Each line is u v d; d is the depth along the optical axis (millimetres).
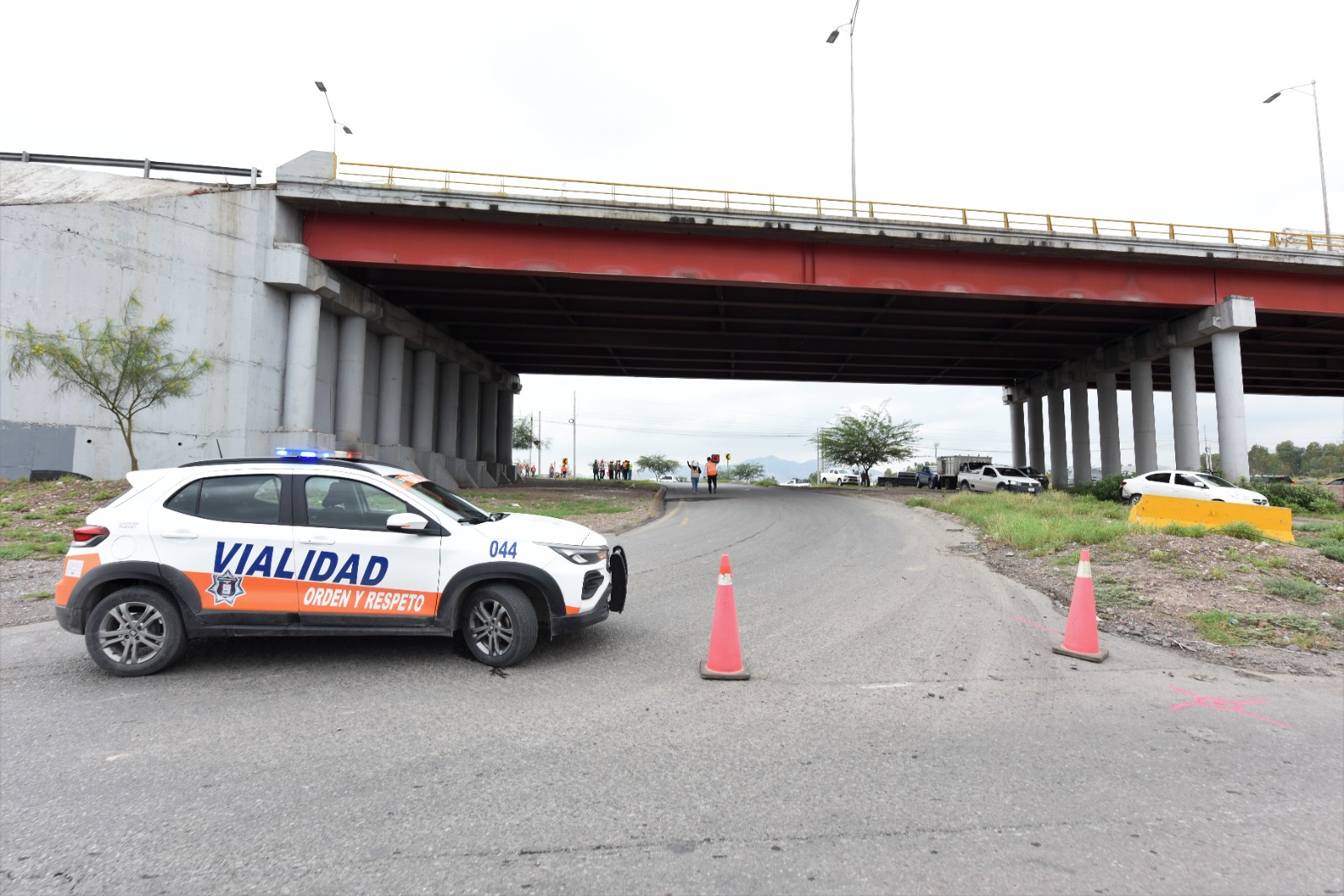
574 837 3152
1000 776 3848
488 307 32125
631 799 3525
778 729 4512
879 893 2729
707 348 40719
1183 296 29766
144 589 5473
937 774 3859
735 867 2920
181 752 4070
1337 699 5281
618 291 29516
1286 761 4105
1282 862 2992
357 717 4625
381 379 30984
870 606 8258
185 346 20828
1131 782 3793
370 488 5793
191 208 21203
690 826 3260
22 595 8516
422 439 34469
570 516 19344
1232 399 30047
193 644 6262
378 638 6465
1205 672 5930
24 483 18109
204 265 21391
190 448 20875
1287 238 29484
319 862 2924
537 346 42250
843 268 27266
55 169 22547
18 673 5562
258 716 4633
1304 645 6727
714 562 11656
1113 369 39906
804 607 8211
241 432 21781
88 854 2963
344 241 24641
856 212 26781
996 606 8266
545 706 4859
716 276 26547
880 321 34469
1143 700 5156
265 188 22875
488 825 3250
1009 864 2959
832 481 64312
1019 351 43125
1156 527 12703
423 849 3035
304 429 23453
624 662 5934
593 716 4684
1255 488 28484
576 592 5699
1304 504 27125
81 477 19078
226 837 3119
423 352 35031
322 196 23312
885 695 5195
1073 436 45344
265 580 5535
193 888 2721
